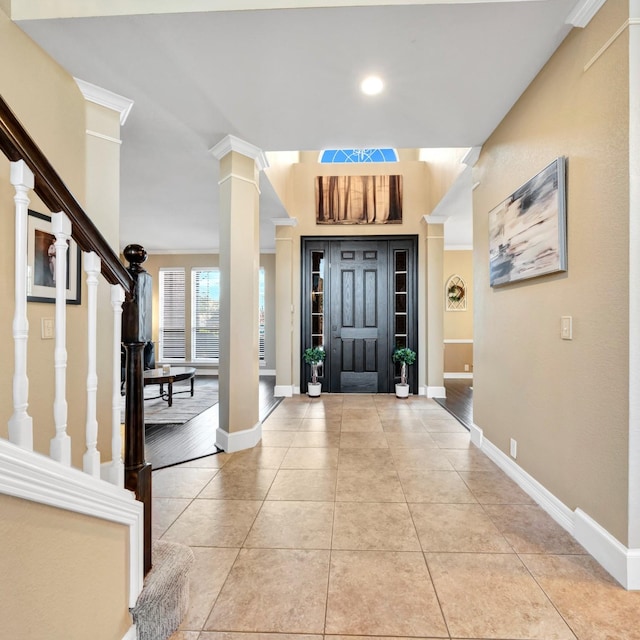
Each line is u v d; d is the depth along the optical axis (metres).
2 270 1.70
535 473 2.34
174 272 8.34
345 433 3.76
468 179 4.00
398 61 2.18
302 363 5.74
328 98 2.56
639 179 1.54
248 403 3.37
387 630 1.37
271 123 2.90
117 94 2.48
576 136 1.89
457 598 1.52
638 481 1.56
